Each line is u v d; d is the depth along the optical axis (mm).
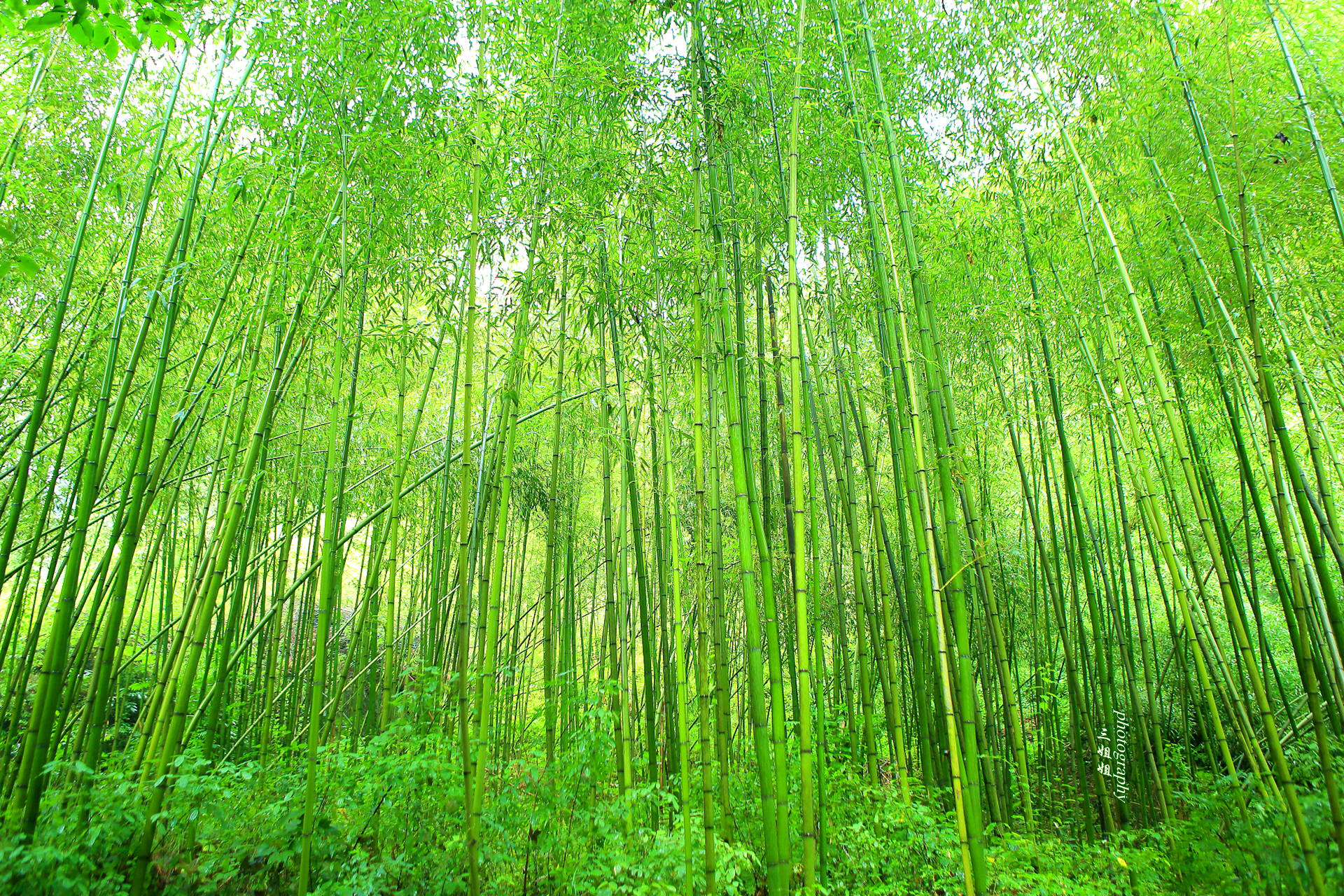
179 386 4555
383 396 4430
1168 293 3834
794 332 2549
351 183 3209
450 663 5121
